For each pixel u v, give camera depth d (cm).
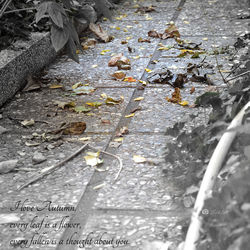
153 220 192
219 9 555
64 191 219
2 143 268
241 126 184
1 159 250
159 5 608
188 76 354
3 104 323
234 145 204
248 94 241
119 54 397
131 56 413
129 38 468
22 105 321
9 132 281
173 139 259
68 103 313
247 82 251
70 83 356
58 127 284
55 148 260
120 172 231
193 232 156
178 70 368
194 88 325
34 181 229
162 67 378
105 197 211
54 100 326
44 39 390
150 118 290
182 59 395
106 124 286
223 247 139
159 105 308
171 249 172
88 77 367
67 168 239
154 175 226
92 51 434
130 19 544
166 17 543
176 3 612
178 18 533
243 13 526
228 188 141
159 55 412
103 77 366
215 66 369
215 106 244
